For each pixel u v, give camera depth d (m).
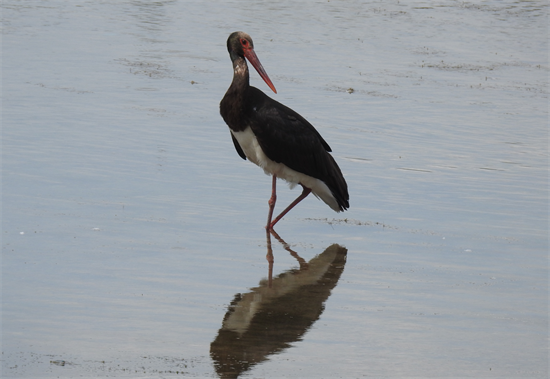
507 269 10.62
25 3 34.56
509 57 29.09
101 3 36.16
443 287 9.86
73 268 9.76
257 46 28.34
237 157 15.85
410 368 7.40
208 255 10.69
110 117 18.20
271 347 7.78
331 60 26.80
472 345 8.03
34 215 11.68
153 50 26.69
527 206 13.66
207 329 8.16
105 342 7.67
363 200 13.77
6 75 21.66
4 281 9.18
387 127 18.97
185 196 13.28
